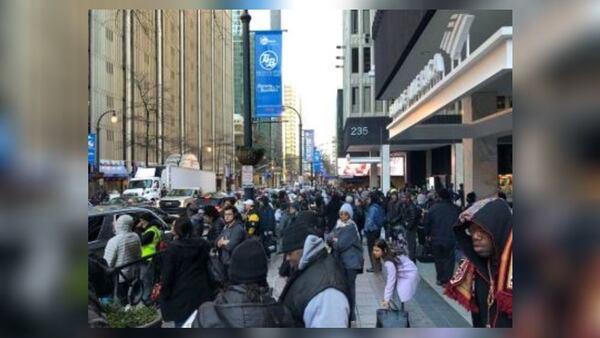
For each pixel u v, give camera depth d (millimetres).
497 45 7902
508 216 3104
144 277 7914
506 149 26922
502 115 15047
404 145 39594
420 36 14383
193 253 5910
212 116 90500
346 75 57156
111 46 48969
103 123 48031
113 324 5605
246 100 15680
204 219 10688
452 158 35188
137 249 7988
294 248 3412
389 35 21047
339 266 3254
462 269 3646
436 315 7797
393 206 15461
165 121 63938
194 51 80250
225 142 92688
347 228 7719
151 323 5852
